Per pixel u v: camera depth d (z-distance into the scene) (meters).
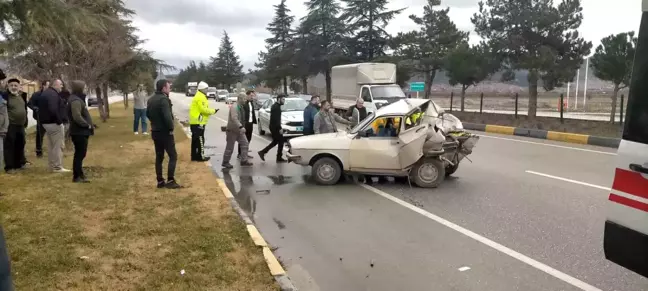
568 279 4.64
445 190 8.45
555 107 31.02
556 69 20.11
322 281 4.67
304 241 5.83
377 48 43.34
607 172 9.92
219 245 5.25
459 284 4.56
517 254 5.30
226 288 4.23
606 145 14.05
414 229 6.24
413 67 31.12
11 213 6.25
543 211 7.00
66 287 4.17
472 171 10.23
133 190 7.81
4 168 9.16
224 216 6.36
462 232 6.09
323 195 8.20
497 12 21.75
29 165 9.88
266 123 17.03
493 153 12.84
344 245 5.68
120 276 4.42
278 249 5.56
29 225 5.77
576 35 20.41
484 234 6.00
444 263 5.08
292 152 9.03
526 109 29.98
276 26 59.41
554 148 13.80
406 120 8.80
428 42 30.11
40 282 4.23
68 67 14.25
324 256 5.32
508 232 6.06
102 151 12.42
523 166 10.77
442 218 6.73
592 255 5.23
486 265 5.01
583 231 6.05
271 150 13.73
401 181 9.23
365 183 9.09
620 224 3.52
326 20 46.03
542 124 20.09
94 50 14.64
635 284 4.50
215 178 8.99
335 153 8.83
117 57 15.74
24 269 4.47
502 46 21.47
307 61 47.59
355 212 7.10
